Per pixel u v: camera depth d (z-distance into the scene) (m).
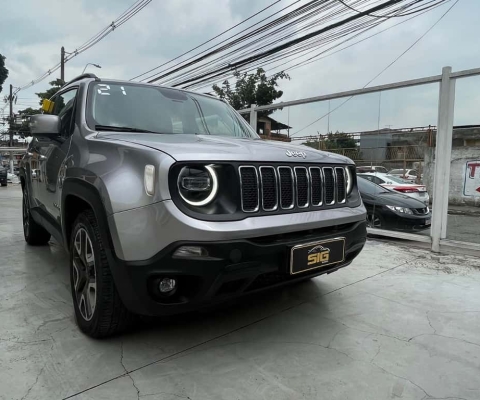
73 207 2.97
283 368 2.35
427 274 4.35
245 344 2.63
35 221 4.63
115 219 2.25
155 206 2.13
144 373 2.25
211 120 3.70
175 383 2.17
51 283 3.73
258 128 8.24
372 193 6.59
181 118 3.47
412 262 4.87
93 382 2.15
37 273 4.03
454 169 5.53
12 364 2.30
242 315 3.11
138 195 2.20
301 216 2.55
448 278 4.21
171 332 2.78
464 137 5.43
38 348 2.50
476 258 5.09
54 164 3.43
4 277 3.89
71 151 3.00
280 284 2.61
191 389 2.12
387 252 5.41
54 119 3.29
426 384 2.23
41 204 4.02
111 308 2.46
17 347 2.50
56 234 3.54
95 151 2.65
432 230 5.52
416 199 6.05
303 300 3.48
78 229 2.75
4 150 38.91
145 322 2.92
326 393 2.11
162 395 2.05
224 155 2.31
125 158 2.36
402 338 2.79
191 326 2.88
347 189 3.10
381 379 2.26
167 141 2.54
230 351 2.54
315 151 3.03
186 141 2.61
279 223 2.39
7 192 18.28
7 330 2.74
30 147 4.74
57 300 3.31
